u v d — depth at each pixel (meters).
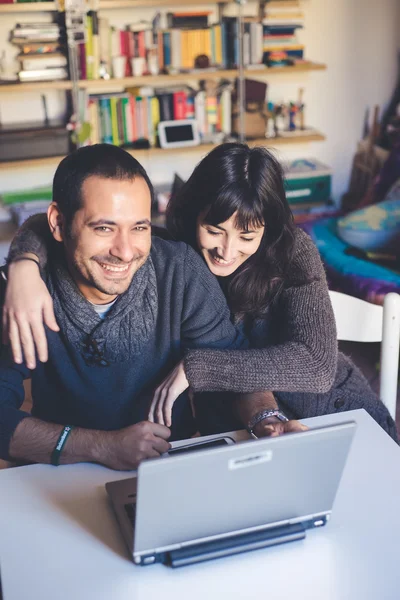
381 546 1.20
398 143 3.93
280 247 1.71
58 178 1.46
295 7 4.16
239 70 3.99
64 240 1.50
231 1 4.09
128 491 1.32
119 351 1.63
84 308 1.57
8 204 4.05
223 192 1.60
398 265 3.31
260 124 4.24
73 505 1.31
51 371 1.65
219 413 1.73
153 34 3.93
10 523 1.27
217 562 1.17
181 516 1.12
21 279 1.48
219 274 1.75
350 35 4.46
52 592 1.12
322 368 1.65
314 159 4.58
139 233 1.47
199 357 1.62
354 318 1.92
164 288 1.67
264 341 1.81
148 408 1.71
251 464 1.09
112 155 1.44
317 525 1.25
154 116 4.08
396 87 4.65
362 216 3.45
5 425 1.46
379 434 1.51
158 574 1.15
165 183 4.43
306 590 1.12
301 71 4.36
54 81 3.82
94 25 3.78
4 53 3.93
